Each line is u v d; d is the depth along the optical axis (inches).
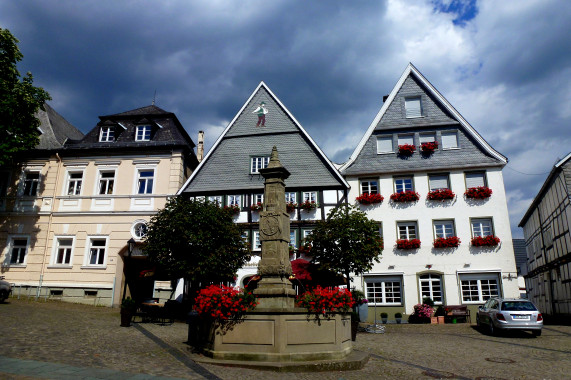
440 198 957.2
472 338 609.0
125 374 285.6
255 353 358.6
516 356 447.2
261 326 362.9
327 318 378.6
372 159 1014.4
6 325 482.6
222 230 733.3
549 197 1110.4
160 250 713.6
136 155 1010.1
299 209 967.0
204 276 721.0
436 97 1029.2
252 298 376.2
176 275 732.0
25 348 354.9
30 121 925.2
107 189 1006.4
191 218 721.6
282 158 1014.4
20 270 963.3
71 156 1026.7
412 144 1014.4
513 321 617.6
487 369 373.1
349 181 1005.2
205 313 386.0
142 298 970.1
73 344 395.9
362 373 343.3
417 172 987.9
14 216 997.2
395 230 960.3
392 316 917.8
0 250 980.6
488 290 904.9
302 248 770.2
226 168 1029.2
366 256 711.1
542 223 1234.6
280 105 1056.2
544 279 1251.2
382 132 1032.2
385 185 992.2
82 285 938.7
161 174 992.9
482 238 917.8
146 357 358.9
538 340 588.7
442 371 360.8
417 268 932.6
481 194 940.6
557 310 1098.1
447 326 804.6
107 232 967.6
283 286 402.6
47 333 452.4
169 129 1050.7
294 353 357.7
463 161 977.5
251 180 1008.2
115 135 1055.0
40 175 1019.9
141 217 968.3
